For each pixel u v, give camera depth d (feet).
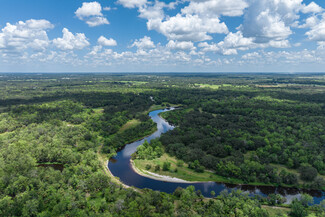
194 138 552.00
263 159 440.04
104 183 352.90
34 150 464.65
